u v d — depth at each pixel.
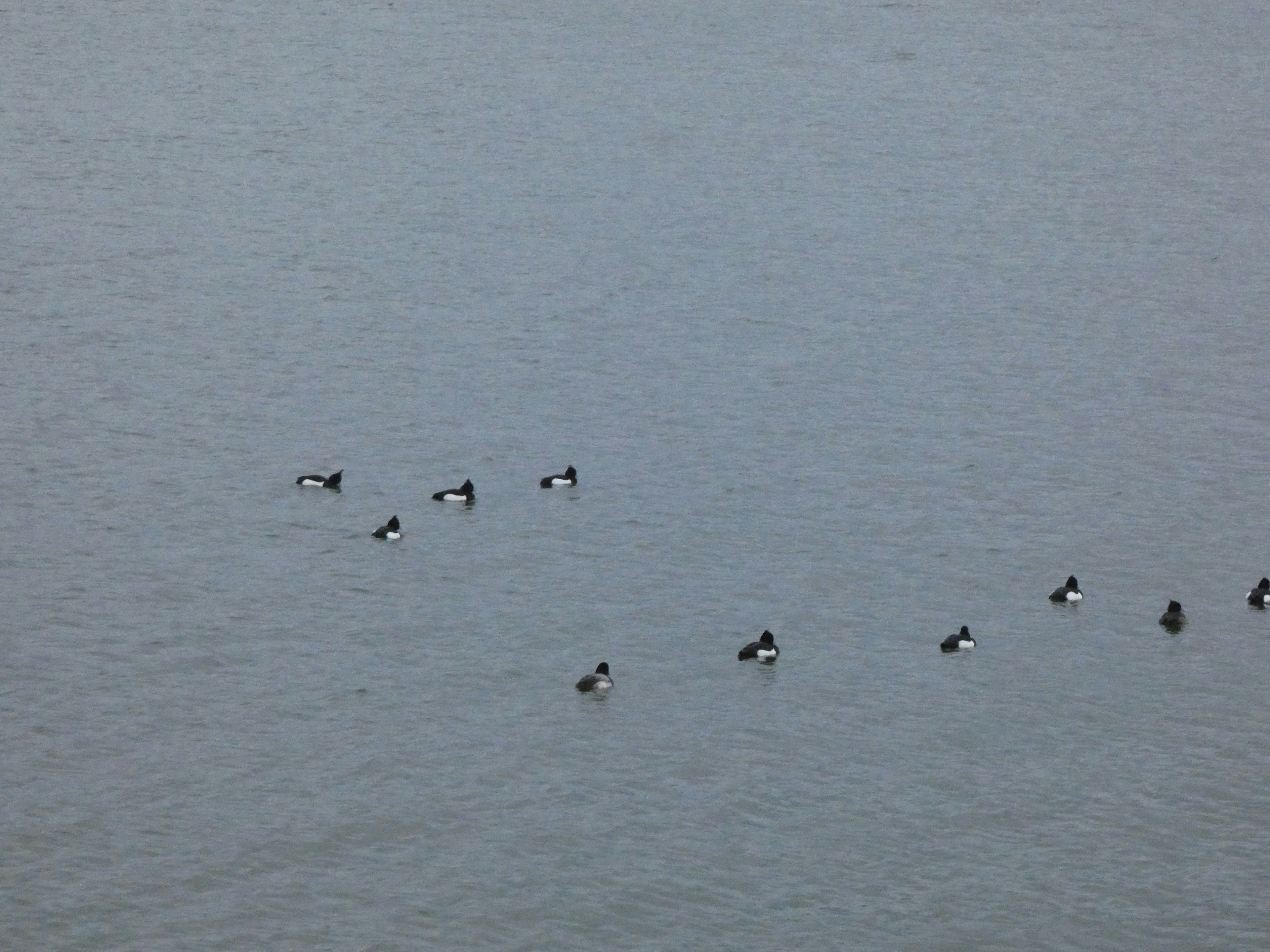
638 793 59.84
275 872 55.25
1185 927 53.72
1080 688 66.81
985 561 76.19
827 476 83.81
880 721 64.38
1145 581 74.88
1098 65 158.12
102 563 74.00
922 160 132.88
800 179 128.00
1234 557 77.00
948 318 103.94
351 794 59.28
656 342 99.31
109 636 68.56
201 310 101.81
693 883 55.34
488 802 59.06
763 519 79.44
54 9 168.00
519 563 75.06
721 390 93.25
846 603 72.50
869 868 56.34
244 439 86.12
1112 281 110.38
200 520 78.06
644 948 52.34
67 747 61.34
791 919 53.75
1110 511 81.00
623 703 65.00
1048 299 107.19
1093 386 94.88
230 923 52.81
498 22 167.12
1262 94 150.62
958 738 63.38
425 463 84.12
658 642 69.19
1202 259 114.19
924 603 72.69
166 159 128.25
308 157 130.00
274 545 76.12
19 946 51.31
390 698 64.94
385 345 97.94
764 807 59.25
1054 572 75.44
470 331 100.25
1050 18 173.38
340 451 85.12
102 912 53.03
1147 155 134.75
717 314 103.69
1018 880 55.84
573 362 96.31
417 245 113.62
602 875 55.59
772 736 63.22
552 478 82.06
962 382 95.00
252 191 122.44
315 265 109.50
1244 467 85.62
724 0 176.25
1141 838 58.09
